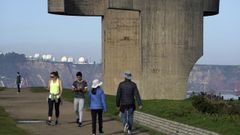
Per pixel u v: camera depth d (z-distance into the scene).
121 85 17.12
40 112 25.89
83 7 38.88
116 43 38.78
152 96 35.34
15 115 24.17
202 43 36.47
